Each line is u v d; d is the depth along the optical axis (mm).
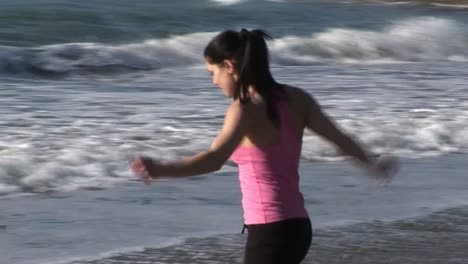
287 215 10844
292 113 10914
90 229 19016
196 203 21484
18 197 21750
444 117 33500
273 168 10812
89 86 41812
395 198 22438
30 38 57031
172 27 62562
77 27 60031
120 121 31172
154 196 22078
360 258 17375
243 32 10898
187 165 10203
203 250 17703
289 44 59531
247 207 10961
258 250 10867
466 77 46781
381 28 67312
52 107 34031
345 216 20562
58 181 23266
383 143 29703
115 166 24891
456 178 25141
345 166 26125
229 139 10500
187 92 39562
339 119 32562
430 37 65938
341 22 69000
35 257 16969
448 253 17844
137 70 50188
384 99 37625
